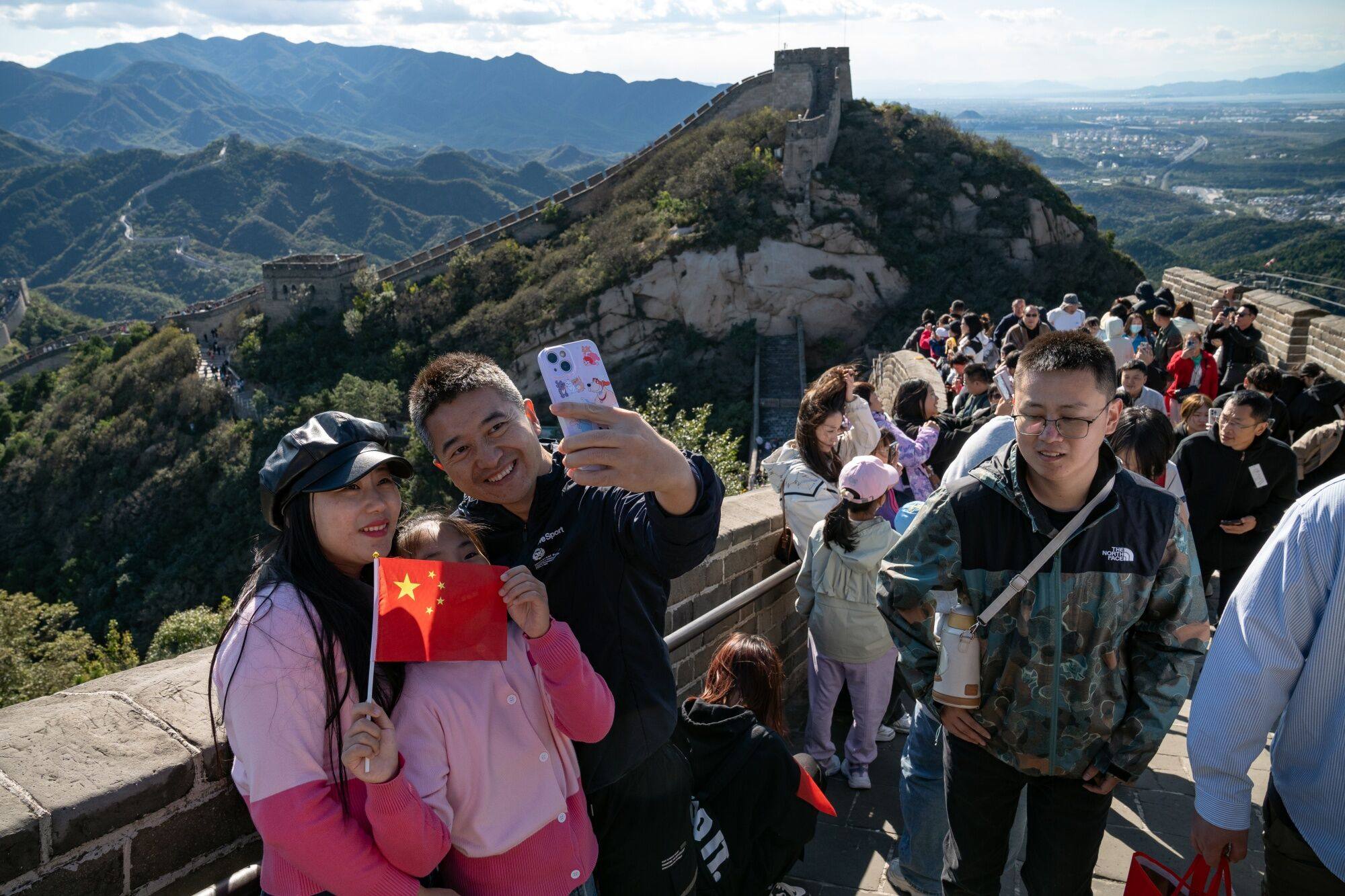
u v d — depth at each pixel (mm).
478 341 51250
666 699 2320
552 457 2445
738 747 3104
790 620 5582
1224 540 5605
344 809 1750
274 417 51281
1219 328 12258
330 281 58375
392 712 1906
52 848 1901
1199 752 2363
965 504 2689
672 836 2436
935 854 3580
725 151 51094
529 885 2002
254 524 49188
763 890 3086
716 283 48094
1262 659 2242
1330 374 12984
